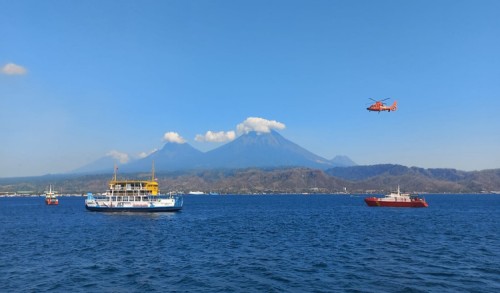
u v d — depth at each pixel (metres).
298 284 32.72
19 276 35.72
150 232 72.69
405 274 36.00
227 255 46.88
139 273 36.94
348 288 31.31
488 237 63.62
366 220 99.88
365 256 45.50
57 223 94.81
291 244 55.97
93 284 32.88
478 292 30.05
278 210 155.12
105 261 43.00
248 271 37.69
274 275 35.94
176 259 44.22
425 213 128.00
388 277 34.84
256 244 56.16
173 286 32.34
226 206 193.50
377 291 30.31
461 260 42.88
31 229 80.19
